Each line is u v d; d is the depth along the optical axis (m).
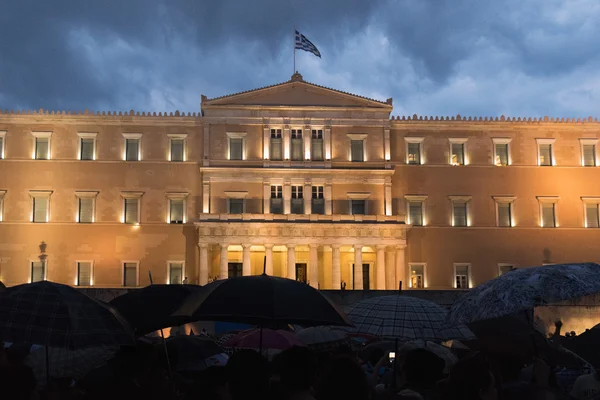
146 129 86.38
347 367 9.37
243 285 14.27
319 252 85.62
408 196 87.06
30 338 11.86
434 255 86.31
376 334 15.66
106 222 84.12
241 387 10.35
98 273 83.31
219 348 19.08
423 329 15.64
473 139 88.94
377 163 86.38
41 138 85.38
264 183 84.81
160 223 84.50
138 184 85.25
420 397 11.34
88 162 85.12
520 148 89.25
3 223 83.31
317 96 87.31
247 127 86.25
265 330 20.11
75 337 12.02
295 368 10.30
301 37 87.56
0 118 85.00
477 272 86.50
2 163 84.38
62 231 83.75
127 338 12.69
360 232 82.25
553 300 12.60
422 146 88.44
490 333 15.91
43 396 12.12
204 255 81.00
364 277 85.94
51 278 82.88
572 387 15.08
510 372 13.71
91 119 85.88
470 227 87.19
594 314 20.72
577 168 89.25
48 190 84.19
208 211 83.88
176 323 16.75
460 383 10.34
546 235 87.75
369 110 87.00
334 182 85.56
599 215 89.06
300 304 14.03
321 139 86.88
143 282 83.44
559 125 89.69
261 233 81.31
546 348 16.02
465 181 88.12
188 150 86.38
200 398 10.93
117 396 11.13
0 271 82.81
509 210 88.31
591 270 13.32
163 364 15.93
